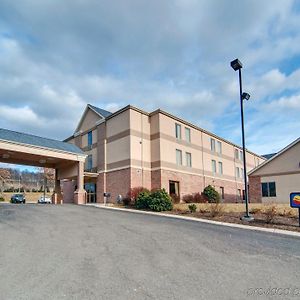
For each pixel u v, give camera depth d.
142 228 10.94
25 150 24.31
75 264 6.09
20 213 15.19
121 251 7.27
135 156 26.81
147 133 28.55
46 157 27.00
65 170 30.80
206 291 4.70
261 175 24.34
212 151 36.59
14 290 4.65
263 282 5.16
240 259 6.70
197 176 32.56
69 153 27.33
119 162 27.52
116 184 27.44
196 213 16.67
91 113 32.81
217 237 9.40
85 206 22.25
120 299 4.34
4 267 5.82
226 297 4.46
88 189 31.14
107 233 9.71
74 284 4.94
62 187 35.28
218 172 37.19
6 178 71.00
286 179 22.95
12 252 6.97
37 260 6.34
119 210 19.28
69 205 22.94
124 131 27.50
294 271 5.83
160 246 7.90
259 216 14.68
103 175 28.92
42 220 12.63
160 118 28.44
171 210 18.78
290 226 12.00
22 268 5.78
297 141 22.70
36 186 81.06
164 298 4.39
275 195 23.30
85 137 33.41
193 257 6.80
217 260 6.58
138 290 4.71
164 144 28.28
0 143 22.94
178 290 4.73
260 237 9.56
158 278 5.31
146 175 27.48
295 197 12.30
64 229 10.37
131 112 27.38
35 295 4.46
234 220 13.83
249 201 24.53
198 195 29.34
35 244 7.86
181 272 5.68
